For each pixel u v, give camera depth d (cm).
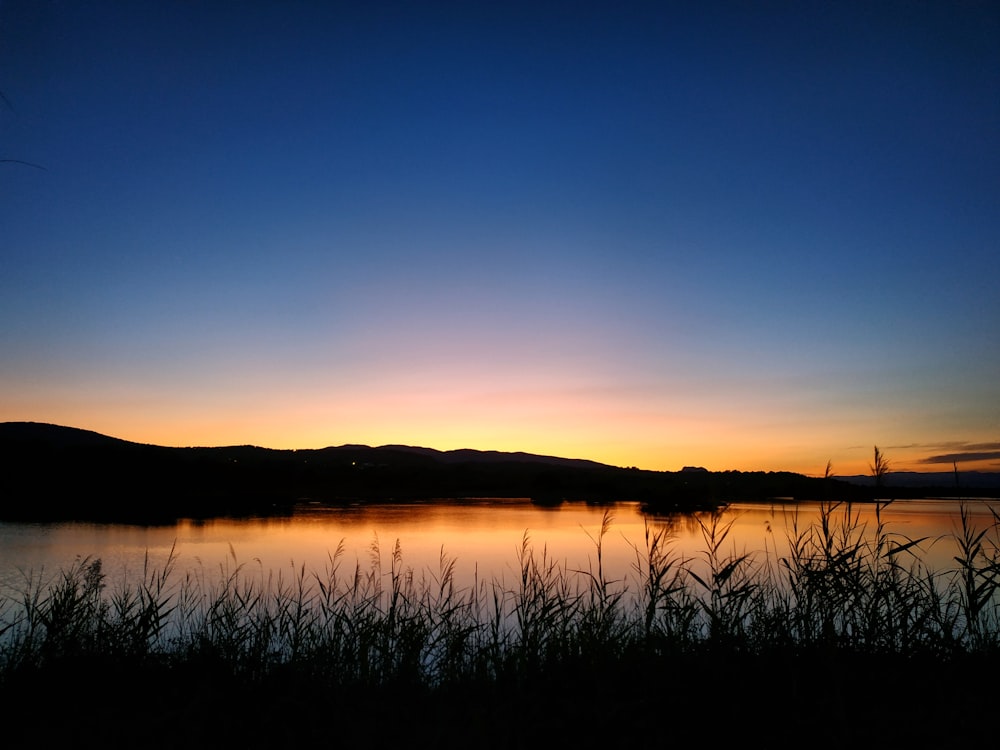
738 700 516
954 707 486
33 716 558
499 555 2080
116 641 681
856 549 647
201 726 520
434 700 559
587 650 616
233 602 801
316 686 582
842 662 574
